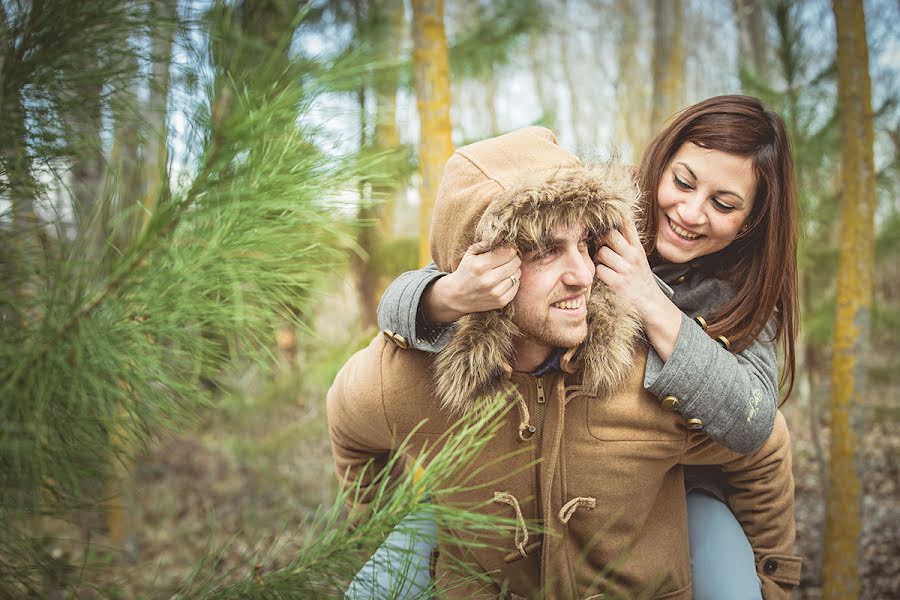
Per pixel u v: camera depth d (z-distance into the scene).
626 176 1.26
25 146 0.82
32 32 0.77
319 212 0.77
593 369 1.23
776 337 1.55
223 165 0.66
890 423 6.54
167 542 4.43
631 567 1.39
